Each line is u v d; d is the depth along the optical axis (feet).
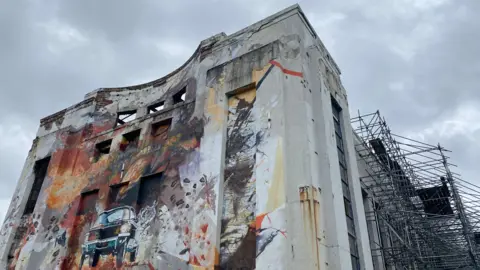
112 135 54.39
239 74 39.73
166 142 46.55
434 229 56.90
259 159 33.40
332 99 42.24
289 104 34.76
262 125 34.94
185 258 36.60
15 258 51.55
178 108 48.29
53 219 51.98
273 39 40.01
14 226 54.08
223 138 37.58
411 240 55.21
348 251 31.60
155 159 46.55
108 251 44.45
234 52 42.63
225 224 33.78
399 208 56.44
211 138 38.29
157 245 40.14
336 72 46.50
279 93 35.35
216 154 36.96
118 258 42.93
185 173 41.68
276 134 33.45
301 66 36.45
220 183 35.32
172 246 38.65
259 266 28.78
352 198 38.99
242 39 42.80
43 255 49.39
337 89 44.45
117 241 44.19
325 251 29.50
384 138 60.29
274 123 34.19
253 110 37.32
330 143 35.70
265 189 31.58
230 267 31.68
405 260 53.67
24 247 51.47
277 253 28.37
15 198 58.18
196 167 40.73
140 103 57.57
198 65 47.88
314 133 34.65
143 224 43.14
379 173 59.41
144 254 40.75
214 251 32.27
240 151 36.29
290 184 30.89
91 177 52.26
